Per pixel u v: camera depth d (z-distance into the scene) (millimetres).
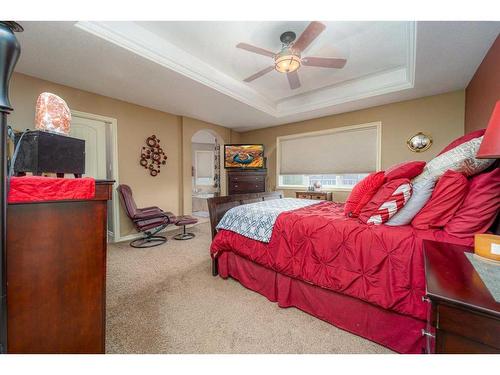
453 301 602
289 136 5086
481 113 2373
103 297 989
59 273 843
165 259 2795
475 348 591
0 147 636
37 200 767
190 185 4711
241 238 2025
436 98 3309
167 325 1520
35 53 2195
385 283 1266
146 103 3721
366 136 4023
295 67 2283
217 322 1556
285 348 1313
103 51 2166
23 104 2619
